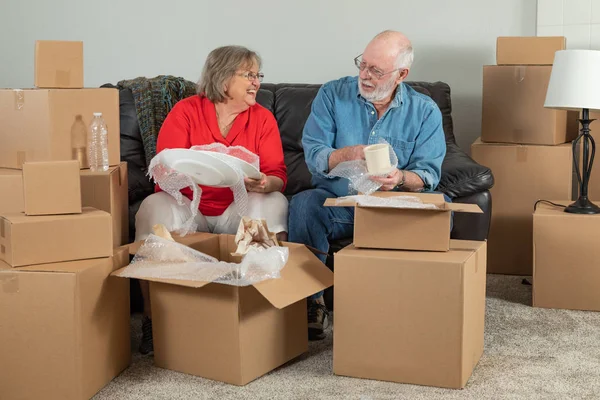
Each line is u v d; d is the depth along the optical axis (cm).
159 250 241
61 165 223
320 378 237
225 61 288
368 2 402
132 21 430
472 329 236
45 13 439
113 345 235
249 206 280
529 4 384
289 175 357
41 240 218
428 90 367
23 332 214
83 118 268
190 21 424
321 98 303
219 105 296
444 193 308
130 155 349
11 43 445
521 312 303
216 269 228
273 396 223
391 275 228
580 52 305
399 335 230
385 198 242
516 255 362
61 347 213
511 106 358
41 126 261
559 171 351
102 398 223
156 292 242
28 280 212
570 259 304
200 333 234
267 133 300
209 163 252
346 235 293
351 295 233
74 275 210
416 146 294
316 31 411
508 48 360
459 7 393
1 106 267
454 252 233
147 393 226
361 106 297
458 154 339
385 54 283
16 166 267
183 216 280
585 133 310
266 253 235
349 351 236
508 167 358
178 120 294
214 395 224
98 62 438
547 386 230
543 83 350
